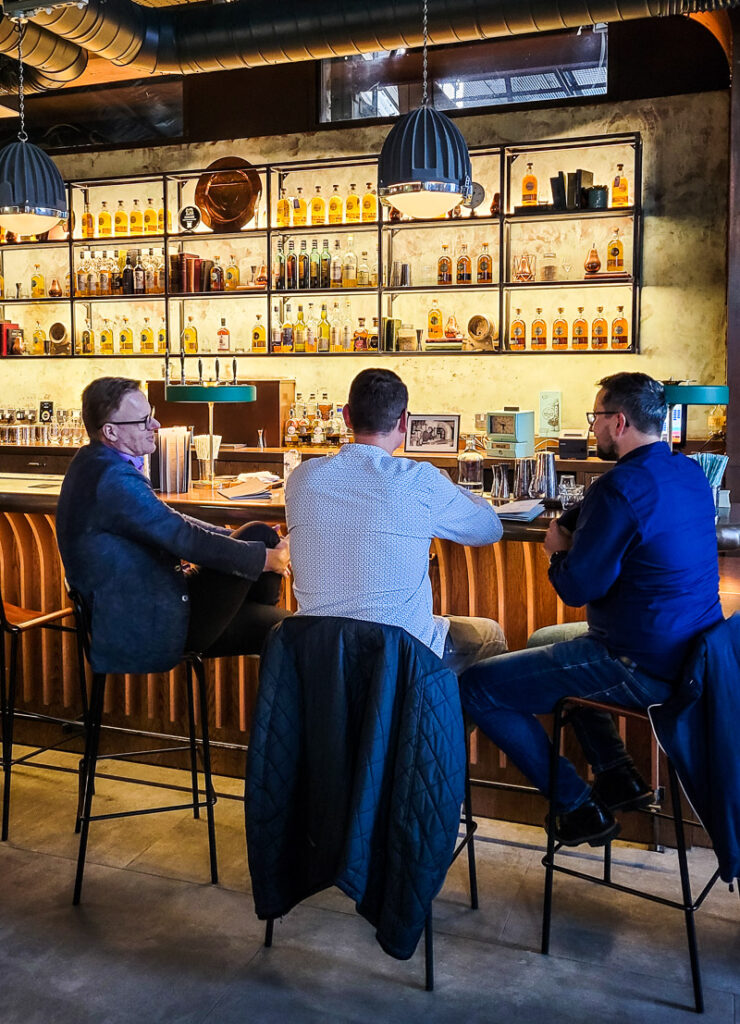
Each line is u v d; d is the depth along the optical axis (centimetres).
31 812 338
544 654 257
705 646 231
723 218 607
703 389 466
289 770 235
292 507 238
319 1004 233
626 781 268
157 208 719
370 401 241
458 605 335
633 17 466
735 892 286
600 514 240
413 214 451
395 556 231
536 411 657
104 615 277
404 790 224
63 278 753
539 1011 230
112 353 712
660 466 245
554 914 274
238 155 700
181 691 370
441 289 638
